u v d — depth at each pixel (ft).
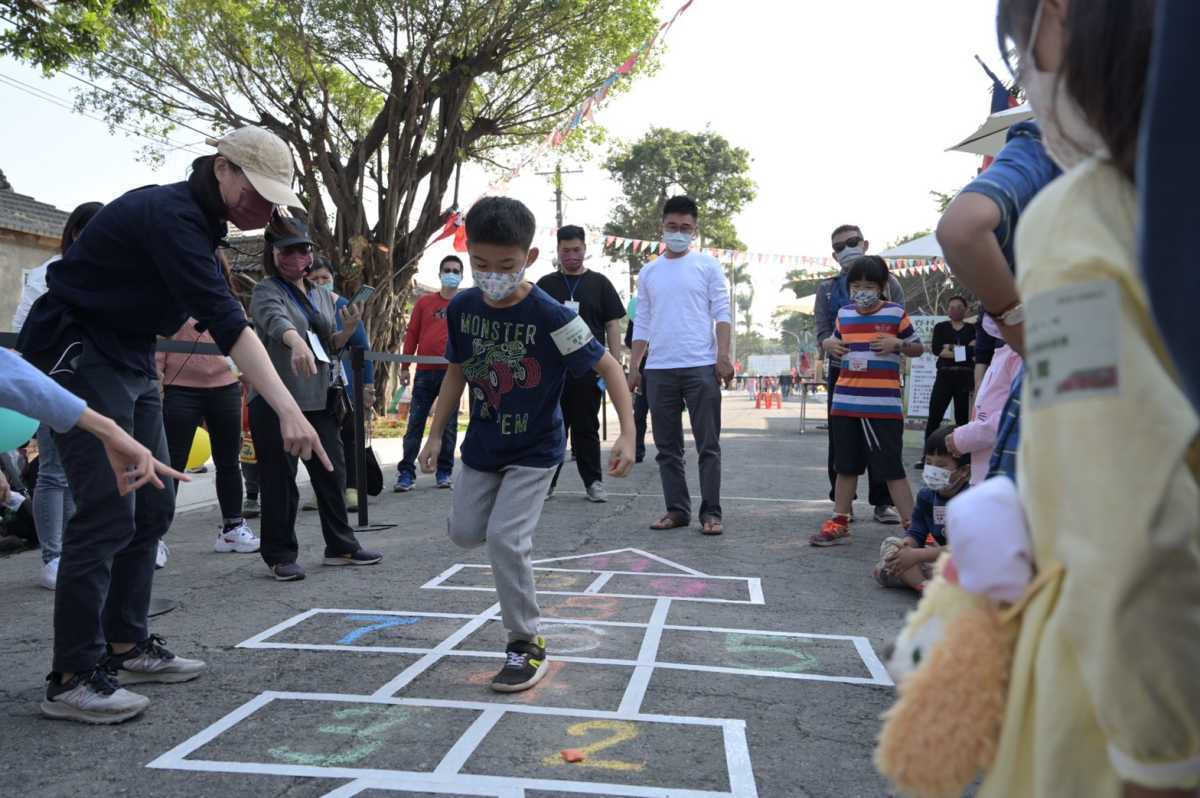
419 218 71.77
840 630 13.07
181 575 16.66
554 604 14.48
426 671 11.27
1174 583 3.03
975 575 3.76
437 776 8.34
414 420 27.81
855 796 8.01
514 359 11.14
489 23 67.00
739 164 190.39
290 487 16.22
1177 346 2.77
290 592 15.33
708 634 12.86
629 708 10.03
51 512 15.79
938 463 15.10
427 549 18.85
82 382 9.85
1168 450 3.04
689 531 20.83
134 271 9.93
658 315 20.88
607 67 67.92
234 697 10.39
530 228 10.89
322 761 8.66
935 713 3.75
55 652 9.75
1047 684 3.46
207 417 18.38
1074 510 3.20
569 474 31.42
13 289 65.21
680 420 21.12
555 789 8.09
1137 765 3.13
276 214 16.55
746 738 9.25
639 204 191.21
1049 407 3.34
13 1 41.73
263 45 64.18
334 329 18.01
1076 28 3.48
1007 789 3.64
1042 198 3.63
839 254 23.68
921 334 46.93
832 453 22.44
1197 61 2.64
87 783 8.24
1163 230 2.74
